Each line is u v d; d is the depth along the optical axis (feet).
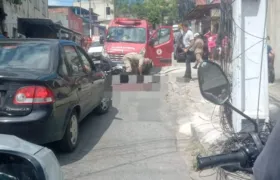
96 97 27.89
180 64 70.28
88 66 27.35
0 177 9.61
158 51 59.62
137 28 59.11
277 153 6.18
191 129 25.81
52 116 19.06
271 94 30.53
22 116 18.62
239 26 20.43
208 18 76.28
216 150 18.54
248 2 20.29
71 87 21.61
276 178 6.15
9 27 68.64
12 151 10.18
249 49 20.49
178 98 36.70
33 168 9.99
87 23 167.32
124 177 18.75
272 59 36.09
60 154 21.80
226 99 10.39
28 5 88.43
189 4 119.03
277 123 6.43
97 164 20.43
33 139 18.79
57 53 22.00
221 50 25.34
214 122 25.53
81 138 24.77
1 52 22.18
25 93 18.74
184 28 53.93
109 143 23.89
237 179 13.03
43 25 71.72
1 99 18.80
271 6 38.58
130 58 50.70
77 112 23.30
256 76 20.54
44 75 19.76
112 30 59.41
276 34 38.58
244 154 9.05
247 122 20.04
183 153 22.04
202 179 17.93
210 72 10.34
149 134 25.79
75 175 18.99
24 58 21.65
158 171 19.40
